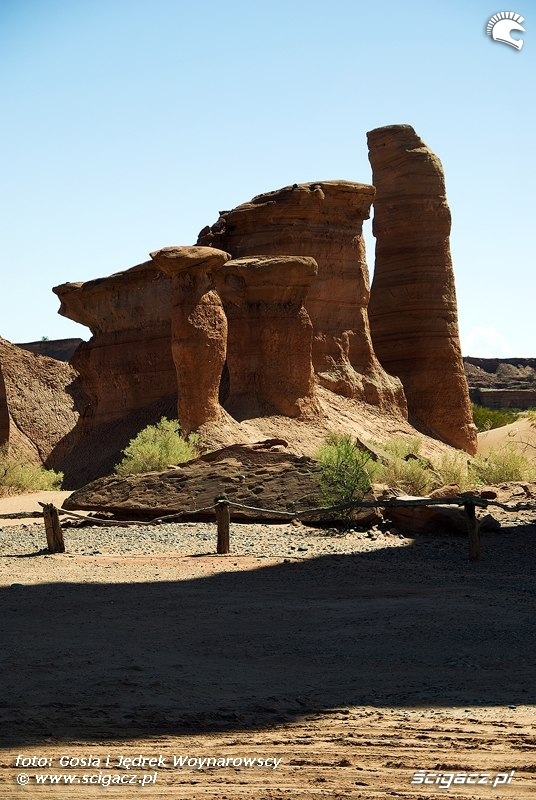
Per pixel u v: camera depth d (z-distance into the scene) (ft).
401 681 25.73
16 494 98.99
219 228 135.03
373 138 158.20
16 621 33.73
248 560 48.73
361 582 42.24
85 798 17.02
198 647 29.94
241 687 25.23
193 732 20.95
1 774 18.25
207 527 64.59
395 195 155.43
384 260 156.04
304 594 39.29
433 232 154.30
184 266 103.09
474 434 153.79
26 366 190.08
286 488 66.18
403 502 52.29
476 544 48.85
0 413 139.13
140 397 126.52
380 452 92.17
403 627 32.45
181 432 102.68
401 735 20.56
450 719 21.84
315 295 130.93
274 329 116.37
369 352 134.62
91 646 29.91
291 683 25.68
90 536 60.95
